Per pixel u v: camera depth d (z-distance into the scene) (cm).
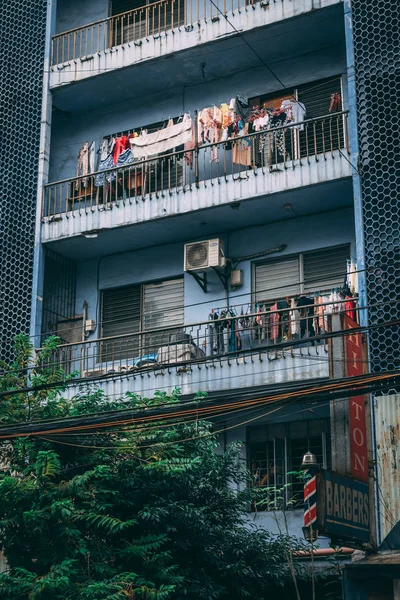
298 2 1977
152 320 2130
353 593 1402
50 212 2259
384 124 1825
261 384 1812
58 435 1461
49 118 2214
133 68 2156
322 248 1972
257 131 2030
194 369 1886
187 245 2042
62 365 2139
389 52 1855
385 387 1261
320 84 2075
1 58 2281
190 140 2084
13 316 2103
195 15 2238
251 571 1558
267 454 1877
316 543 1672
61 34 2258
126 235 2108
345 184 1867
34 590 1321
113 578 1374
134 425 1539
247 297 2017
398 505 1579
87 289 2209
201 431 1589
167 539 1452
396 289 1711
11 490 1410
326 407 1841
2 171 2200
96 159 2275
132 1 2355
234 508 1605
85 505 1457
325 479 1361
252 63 2138
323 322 1820
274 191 1908
